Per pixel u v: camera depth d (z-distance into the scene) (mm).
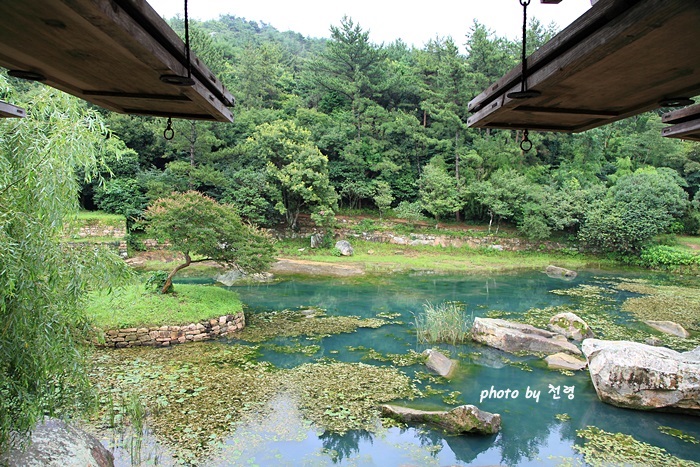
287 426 6141
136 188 20578
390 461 5461
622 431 6383
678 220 25234
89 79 2383
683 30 1655
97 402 4785
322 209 22047
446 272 19578
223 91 2965
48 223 4449
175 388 7223
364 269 19594
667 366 6996
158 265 18266
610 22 1750
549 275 19375
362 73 27172
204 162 22703
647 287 16859
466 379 8008
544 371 8477
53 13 1596
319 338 10156
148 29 2023
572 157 29062
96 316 9438
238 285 16125
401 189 27016
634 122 31672
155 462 5176
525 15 2482
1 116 2707
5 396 3895
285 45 57375
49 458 4250
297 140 22812
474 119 3211
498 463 5516
